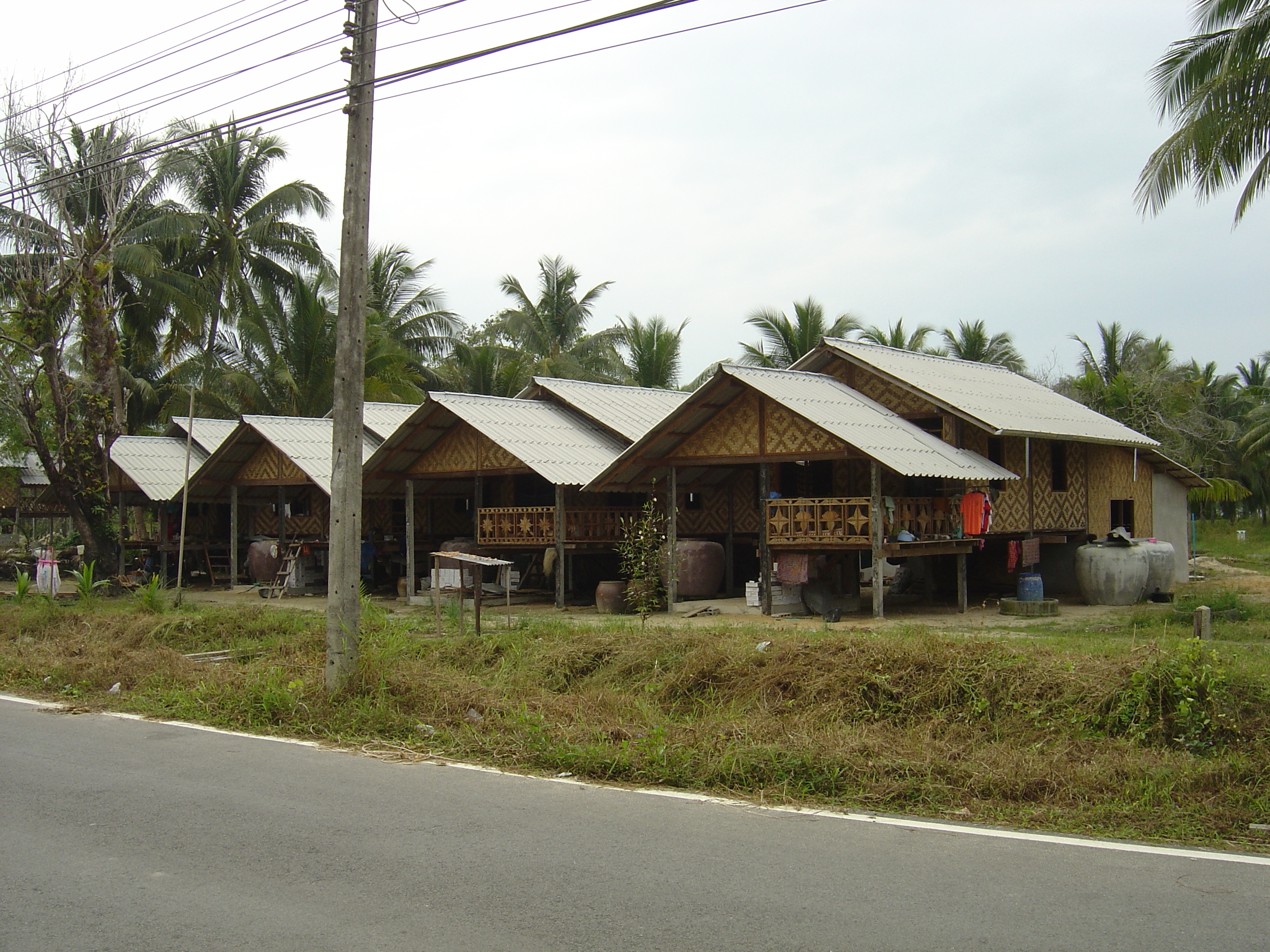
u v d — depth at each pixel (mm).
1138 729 8688
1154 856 6086
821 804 7332
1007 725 9086
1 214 26812
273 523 30297
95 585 22578
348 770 8328
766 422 18219
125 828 6695
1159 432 39406
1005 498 20281
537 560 24875
